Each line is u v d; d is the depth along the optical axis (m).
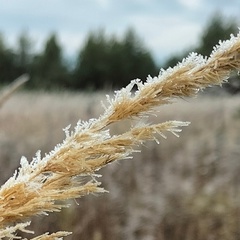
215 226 4.78
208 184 5.86
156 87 0.74
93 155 0.76
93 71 38.84
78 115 9.13
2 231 0.73
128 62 38.94
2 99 2.46
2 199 0.74
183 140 8.12
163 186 5.84
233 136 7.42
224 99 8.67
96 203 4.65
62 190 0.75
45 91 13.45
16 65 42.66
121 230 4.53
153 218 4.84
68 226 4.11
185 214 4.95
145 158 7.06
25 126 8.31
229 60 0.72
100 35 39.28
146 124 0.75
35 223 4.02
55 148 0.77
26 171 0.76
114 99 0.76
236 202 5.15
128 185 5.75
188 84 0.73
